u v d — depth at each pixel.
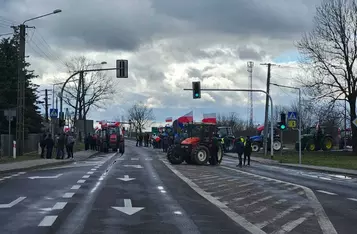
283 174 25.52
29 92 59.19
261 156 46.16
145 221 10.19
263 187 18.02
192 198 14.19
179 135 41.88
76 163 32.22
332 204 13.68
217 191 16.34
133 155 46.38
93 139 55.09
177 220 10.41
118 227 9.45
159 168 27.05
